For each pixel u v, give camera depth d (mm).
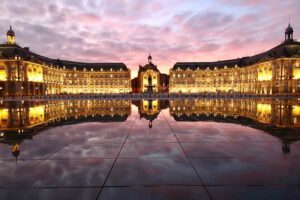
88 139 12672
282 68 92562
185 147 10875
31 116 24031
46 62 118000
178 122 18859
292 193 6281
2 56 89562
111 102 49875
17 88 90562
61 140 12461
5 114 26234
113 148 10773
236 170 7914
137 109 31969
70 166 8422
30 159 9203
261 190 6461
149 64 159250
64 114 25938
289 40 97188
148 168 8172
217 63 146250
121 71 146875
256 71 112812
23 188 6715
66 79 138250
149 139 12609
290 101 48000
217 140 12258
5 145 11406
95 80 145500
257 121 19281
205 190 6496
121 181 7113
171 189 6578
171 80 148125
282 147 10758
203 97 69188
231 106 36281
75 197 6176
